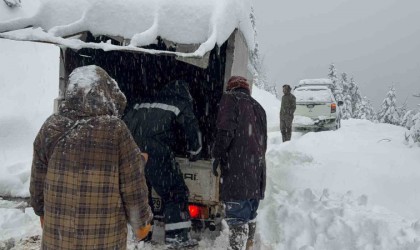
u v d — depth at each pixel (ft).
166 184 15.83
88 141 8.78
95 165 8.73
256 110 15.35
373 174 21.94
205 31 16.79
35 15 18.43
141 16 17.54
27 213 19.74
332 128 48.96
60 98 18.85
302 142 31.89
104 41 19.40
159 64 22.21
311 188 21.15
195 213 16.92
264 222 18.44
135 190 9.12
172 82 17.13
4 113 32.73
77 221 8.61
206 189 16.63
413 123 31.04
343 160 24.48
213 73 21.18
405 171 22.16
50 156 8.98
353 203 17.85
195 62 15.44
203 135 21.20
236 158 14.58
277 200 20.10
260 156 14.93
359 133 39.40
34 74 41.06
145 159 10.74
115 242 9.00
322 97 49.49
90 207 8.65
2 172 23.68
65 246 8.66
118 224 9.07
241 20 19.19
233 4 17.70
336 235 15.49
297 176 22.94
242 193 14.40
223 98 15.03
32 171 9.36
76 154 8.72
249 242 15.61
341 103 53.26
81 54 19.90
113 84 9.79
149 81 22.66
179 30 16.97
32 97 37.09
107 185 8.80
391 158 24.84
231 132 14.43
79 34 18.11
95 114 9.07
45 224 8.95
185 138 17.44
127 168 9.05
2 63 40.91
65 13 18.51
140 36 16.06
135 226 9.44
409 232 14.42
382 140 33.24
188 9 17.10
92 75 9.30
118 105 9.96
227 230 18.49
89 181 8.68
